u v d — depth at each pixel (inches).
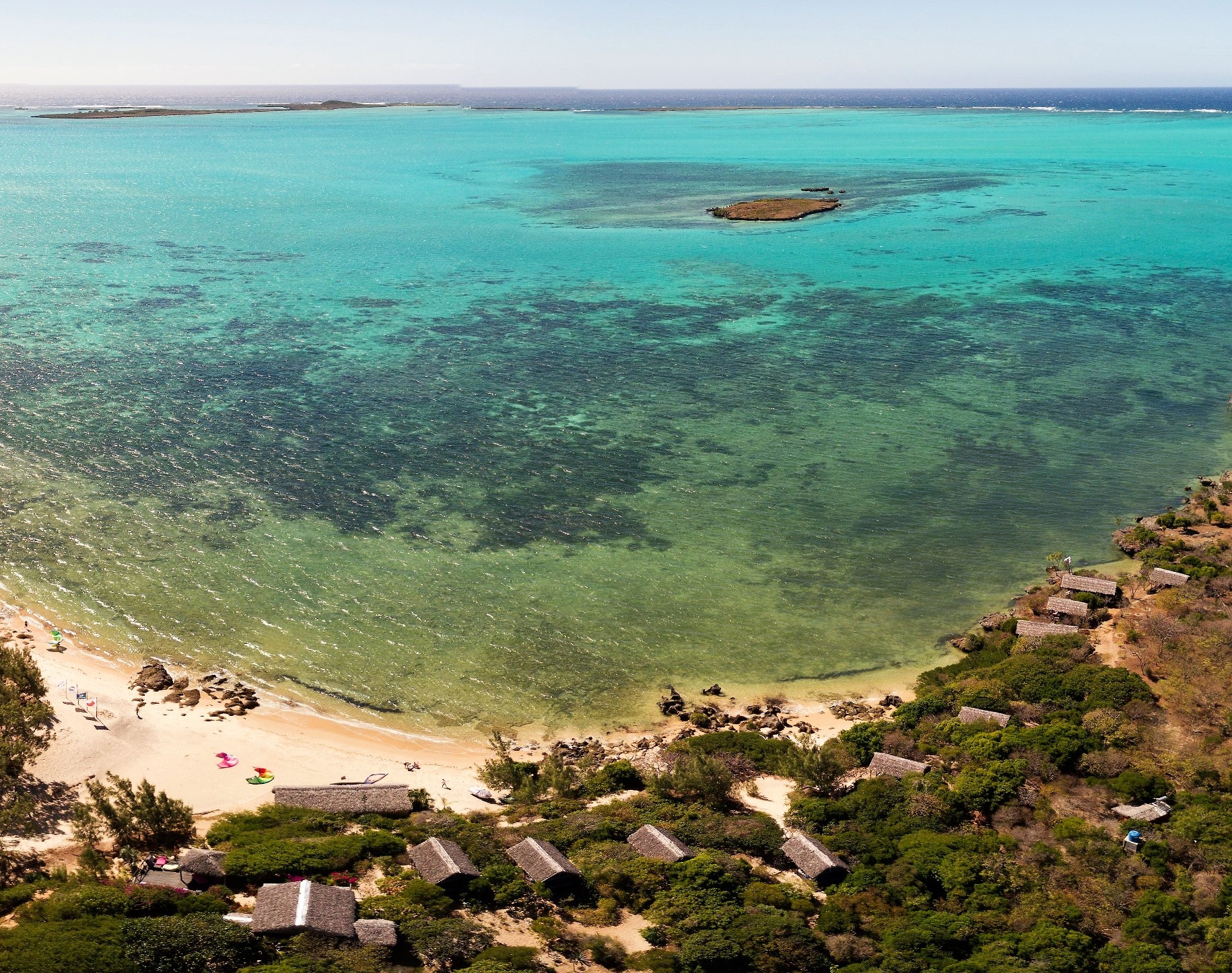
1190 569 2571.4
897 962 1414.9
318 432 3499.0
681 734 2112.5
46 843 1695.4
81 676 2199.8
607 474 3228.3
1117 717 1977.1
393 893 1561.3
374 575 2640.3
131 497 2999.5
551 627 2453.2
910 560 2768.2
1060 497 3110.2
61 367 4062.5
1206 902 1502.2
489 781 1934.1
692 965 1430.9
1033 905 1533.0
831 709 2198.6
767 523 2947.8
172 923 1400.1
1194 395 3924.7
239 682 2229.3
